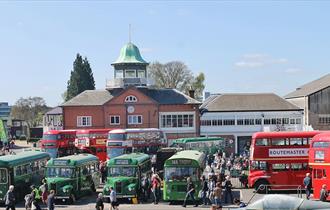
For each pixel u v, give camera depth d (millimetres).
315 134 42688
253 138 43125
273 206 21188
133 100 76188
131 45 84562
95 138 61594
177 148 55906
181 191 37469
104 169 48719
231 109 79438
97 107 75875
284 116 80250
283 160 42531
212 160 62125
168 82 113062
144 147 57812
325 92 84750
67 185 38500
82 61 118188
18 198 38375
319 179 36875
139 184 39156
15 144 113500
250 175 42844
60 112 111562
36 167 41875
